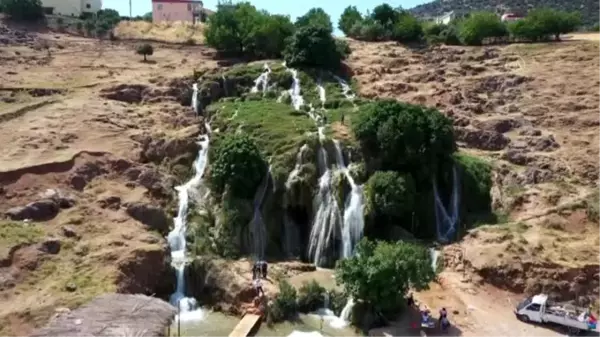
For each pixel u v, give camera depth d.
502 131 53.69
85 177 44.19
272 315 35.72
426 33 78.62
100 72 65.38
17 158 44.44
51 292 32.91
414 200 44.91
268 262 42.31
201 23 95.94
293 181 45.25
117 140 49.22
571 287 36.56
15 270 34.28
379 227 45.00
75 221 39.62
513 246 39.31
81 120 51.09
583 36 77.31
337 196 44.88
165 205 44.91
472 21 74.62
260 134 49.75
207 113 56.66
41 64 68.00
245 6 77.06
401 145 45.44
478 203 47.34
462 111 56.47
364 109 50.75
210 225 44.28
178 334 32.75
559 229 41.94
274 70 64.06
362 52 73.38
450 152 47.00
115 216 41.25
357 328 34.75
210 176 46.81
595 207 42.69
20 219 38.72
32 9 84.69
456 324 34.16
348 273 35.19
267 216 44.94
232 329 34.94
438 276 39.22
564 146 50.22
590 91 56.03
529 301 35.25
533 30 72.75
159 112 55.25
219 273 38.97
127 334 26.62
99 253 36.97
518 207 45.50
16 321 30.41
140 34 86.75
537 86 58.88
